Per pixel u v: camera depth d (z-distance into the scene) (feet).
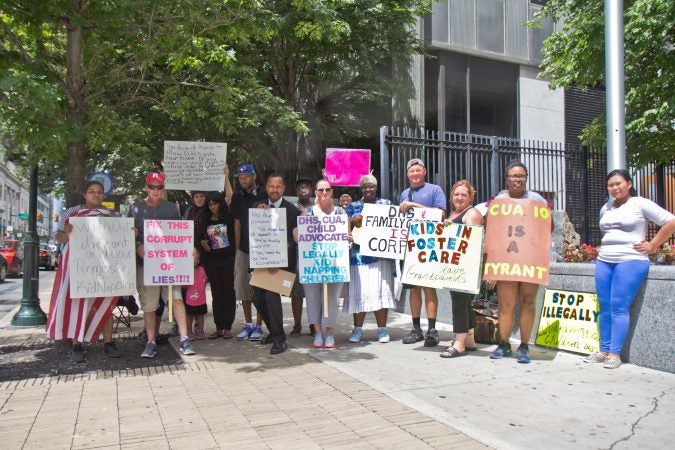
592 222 37.29
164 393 15.48
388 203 22.99
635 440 11.75
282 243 20.56
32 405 14.47
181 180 23.00
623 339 17.60
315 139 52.39
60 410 14.06
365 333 24.64
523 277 18.25
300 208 23.97
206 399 14.90
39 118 18.78
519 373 17.16
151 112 41.70
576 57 37.58
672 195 40.65
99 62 23.79
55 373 17.87
